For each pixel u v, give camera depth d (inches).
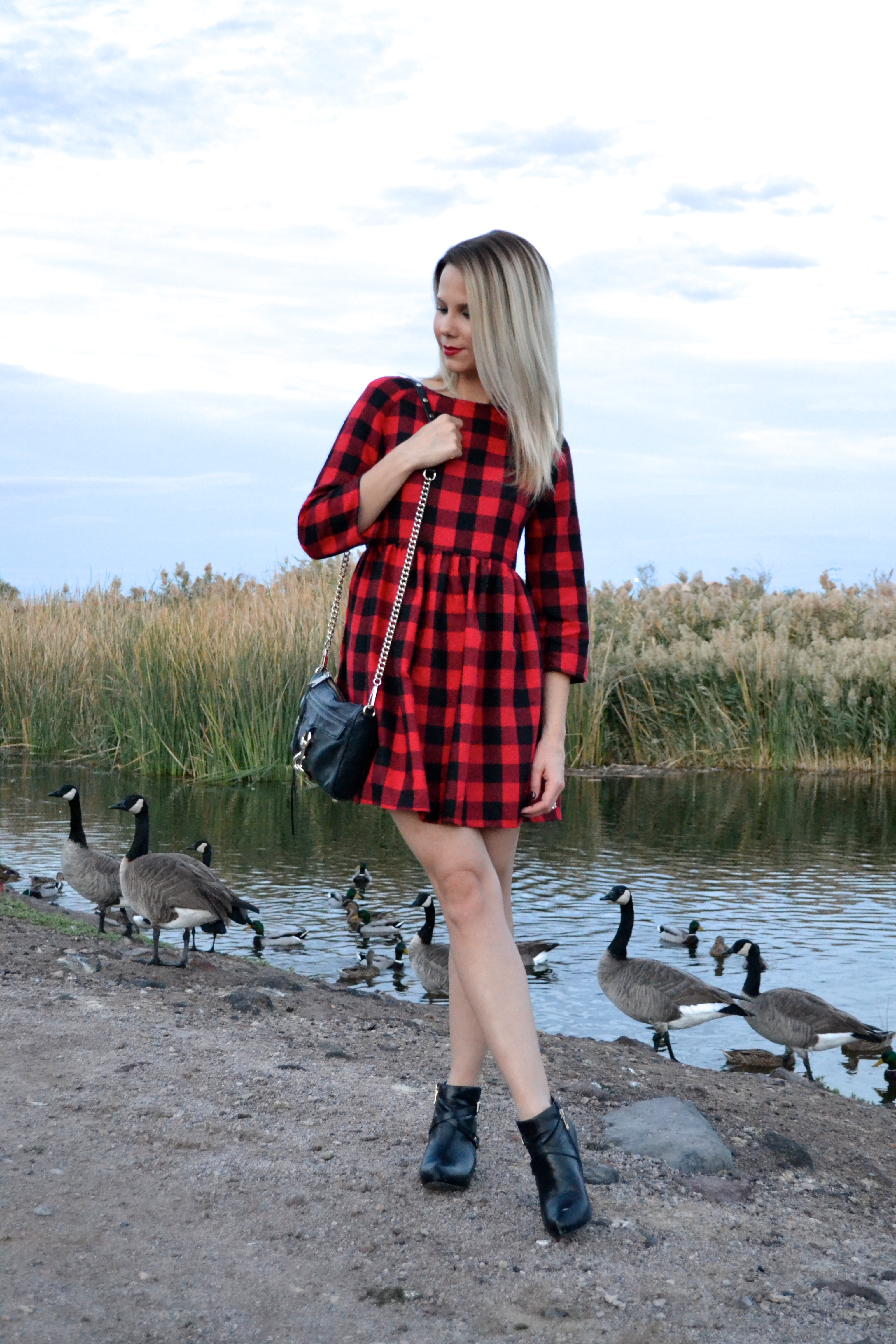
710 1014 295.9
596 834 552.4
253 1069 155.6
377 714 106.3
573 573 118.0
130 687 743.1
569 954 359.6
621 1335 92.4
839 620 1004.6
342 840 514.0
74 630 839.7
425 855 108.5
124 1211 108.0
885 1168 154.7
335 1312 93.0
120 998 196.4
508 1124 139.5
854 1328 97.3
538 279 108.0
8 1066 147.8
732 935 375.6
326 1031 189.8
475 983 108.5
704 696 850.1
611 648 856.3
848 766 823.7
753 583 1089.4
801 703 837.8
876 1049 302.4
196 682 724.7
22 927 270.8
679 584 1047.0
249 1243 103.6
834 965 346.3
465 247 107.3
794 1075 227.0
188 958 271.7
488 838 113.8
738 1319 96.9
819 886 446.6
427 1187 116.0
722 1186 130.0
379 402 110.7
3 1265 96.0
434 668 107.1
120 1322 89.3
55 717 796.0
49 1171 115.5
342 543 107.9
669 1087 184.2
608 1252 106.6
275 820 560.4
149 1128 129.6
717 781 746.8
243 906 265.3
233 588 895.1
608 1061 204.5
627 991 304.8
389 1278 98.9
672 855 505.0
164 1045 164.6
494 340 106.0
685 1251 109.2
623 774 784.3
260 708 708.0
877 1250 117.8
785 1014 289.1
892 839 543.8
